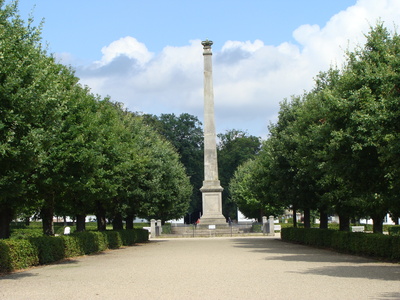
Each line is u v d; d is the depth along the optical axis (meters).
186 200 70.31
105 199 33.94
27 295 12.66
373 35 23.56
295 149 35.34
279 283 14.54
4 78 16.92
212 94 59.88
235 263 21.83
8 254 18.81
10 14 18.89
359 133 21.12
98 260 24.61
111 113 35.16
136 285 14.55
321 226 37.38
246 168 83.31
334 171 22.58
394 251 21.55
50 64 24.73
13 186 18.28
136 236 43.19
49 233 28.00
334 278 15.50
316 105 31.30
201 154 106.12
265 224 60.81
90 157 24.69
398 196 21.44
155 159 45.88
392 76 17.91
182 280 15.68
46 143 20.67
